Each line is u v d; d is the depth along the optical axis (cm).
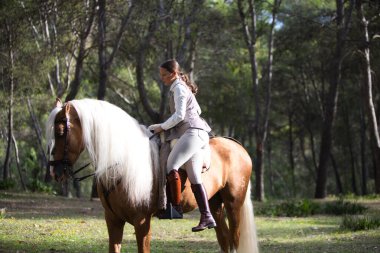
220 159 704
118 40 2148
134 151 596
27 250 812
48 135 580
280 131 4781
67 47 2255
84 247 871
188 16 2331
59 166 577
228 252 718
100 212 1583
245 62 3319
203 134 632
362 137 3641
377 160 2530
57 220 1266
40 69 2148
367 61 2441
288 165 5153
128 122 609
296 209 1703
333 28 2505
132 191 588
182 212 634
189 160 627
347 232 1177
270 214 1709
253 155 4194
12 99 2173
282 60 3528
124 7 2269
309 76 3853
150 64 2842
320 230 1256
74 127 584
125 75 3319
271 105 4081
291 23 2881
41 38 2353
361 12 2412
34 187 2253
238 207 717
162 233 1129
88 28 2139
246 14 2686
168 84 643
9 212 1389
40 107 2552
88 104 595
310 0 2825
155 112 2333
